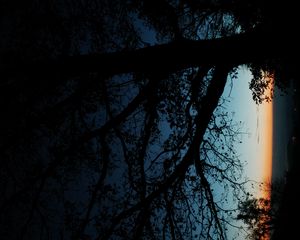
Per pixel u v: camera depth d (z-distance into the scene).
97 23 8.46
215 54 7.22
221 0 9.90
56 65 7.36
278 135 45.03
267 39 6.98
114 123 7.99
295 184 14.61
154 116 8.68
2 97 7.35
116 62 7.41
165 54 7.34
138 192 8.62
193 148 8.79
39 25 7.91
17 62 7.43
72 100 7.61
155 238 8.45
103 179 7.93
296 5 7.20
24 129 7.34
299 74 8.96
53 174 7.93
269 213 13.55
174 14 9.21
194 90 9.06
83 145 8.13
